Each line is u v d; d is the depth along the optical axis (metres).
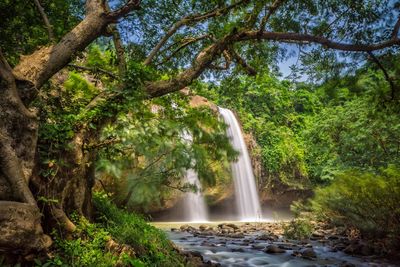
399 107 9.72
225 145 6.50
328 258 8.92
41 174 4.42
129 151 5.51
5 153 3.88
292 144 25.62
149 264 5.32
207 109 7.55
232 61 8.41
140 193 5.34
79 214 5.07
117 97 5.25
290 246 10.70
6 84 4.08
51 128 4.53
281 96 29.67
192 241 11.60
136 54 8.72
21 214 3.66
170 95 7.93
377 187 10.06
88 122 4.93
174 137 5.53
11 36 6.64
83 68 7.11
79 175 4.96
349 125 18.39
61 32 6.97
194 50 9.25
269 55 9.10
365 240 10.96
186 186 6.79
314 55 9.12
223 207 21.05
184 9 8.40
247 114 25.66
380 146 18.02
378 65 8.90
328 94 10.12
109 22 5.11
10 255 3.67
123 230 5.68
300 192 25.12
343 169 20.06
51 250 4.32
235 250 9.91
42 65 4.68
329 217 13.45
